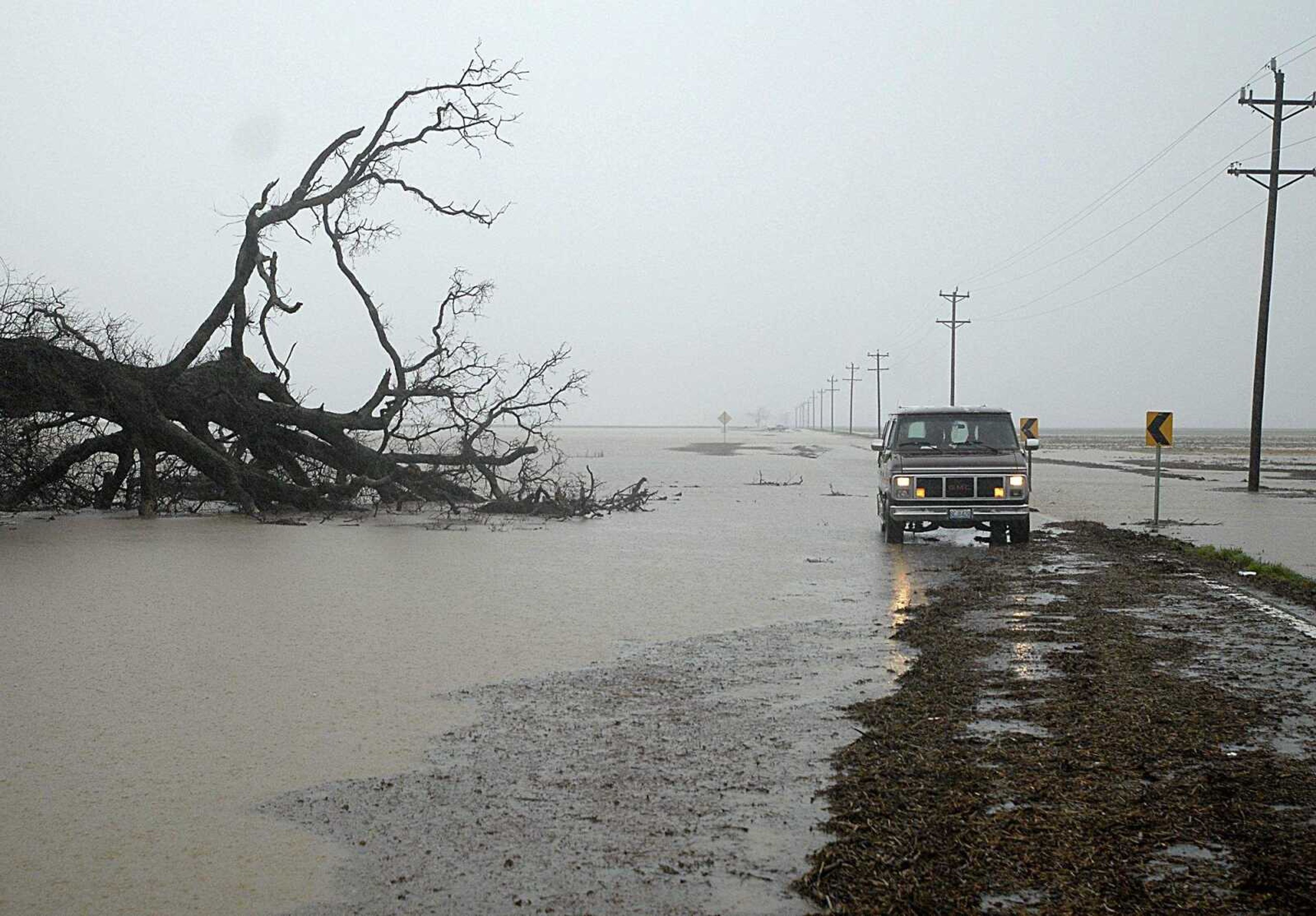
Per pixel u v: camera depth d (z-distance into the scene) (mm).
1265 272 34906
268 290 28094
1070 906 4562
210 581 14961
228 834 5500
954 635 10727
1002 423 20609
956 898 4652
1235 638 10352
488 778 6379
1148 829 5387
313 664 9578
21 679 8930
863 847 5207
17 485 26938
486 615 12234
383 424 28094
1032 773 6281
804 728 7410
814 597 13562
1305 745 6766
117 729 7422
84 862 5148
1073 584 14227
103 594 13648
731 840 5359
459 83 27703
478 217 28484
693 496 34625
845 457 73250
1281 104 34500
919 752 6750
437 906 4652
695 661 9695
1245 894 4648
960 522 19234
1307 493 34062
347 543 20469
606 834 5461
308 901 4719
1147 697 8031
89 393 26125
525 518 26609
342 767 6598
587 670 9328
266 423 28438
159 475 28094
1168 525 22922
